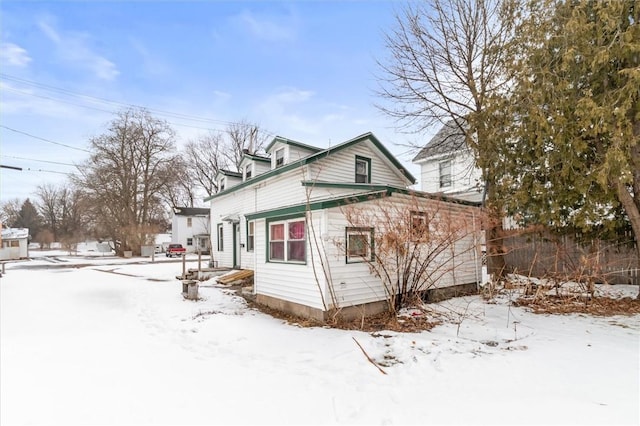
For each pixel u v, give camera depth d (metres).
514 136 7.50
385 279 7.18
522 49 7.66
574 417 2.75
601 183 6.03
